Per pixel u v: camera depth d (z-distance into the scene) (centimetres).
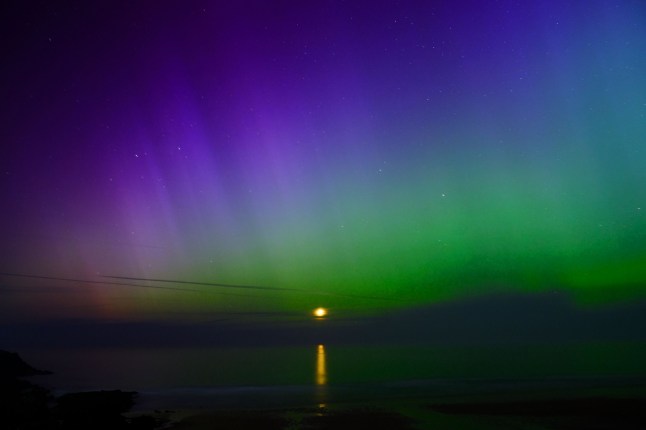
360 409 2134
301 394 2667
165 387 3036
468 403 2245
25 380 3166
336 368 4438
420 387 2902
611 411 1991
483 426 1753
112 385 3125
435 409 2103
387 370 4122
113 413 1944
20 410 1933
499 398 2361
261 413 2042
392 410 2102
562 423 1784
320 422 1844
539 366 4138
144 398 2506
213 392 2775
